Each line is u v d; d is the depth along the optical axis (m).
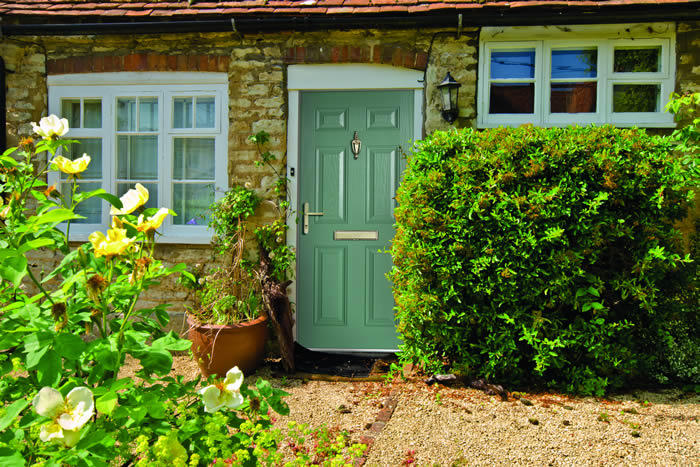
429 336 4.11
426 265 3.90
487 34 4.76
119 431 1.62
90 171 5.32
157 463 1.50
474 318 3.94
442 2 4.75
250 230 4.95
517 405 3.56
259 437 1.79
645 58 4.83
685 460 2.75
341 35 4.92
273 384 4.14
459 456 2.81
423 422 3.28
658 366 4.05
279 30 4.88
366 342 5.04
